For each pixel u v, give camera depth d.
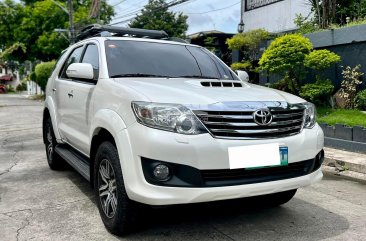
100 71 4.04
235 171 3.10
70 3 22.80
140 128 3.05
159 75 4.14
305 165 3.46
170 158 2.94
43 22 29.72
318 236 3.49
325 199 4.62
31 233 3.52
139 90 3.30
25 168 6.08
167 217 3.90
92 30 5.11
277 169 3.30
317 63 8.45
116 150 3.34
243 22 16.75
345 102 8.64
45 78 25.34
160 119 3.01
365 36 8.36
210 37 15.92
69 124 4.87
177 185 2.95
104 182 3.61
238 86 3.96
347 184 5.38
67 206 4.26
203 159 2.96
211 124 3.04
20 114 15.80
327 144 7.61
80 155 4.86
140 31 5.11
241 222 3.80
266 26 15.55
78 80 4.69
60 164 5.82
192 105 3.06
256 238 3.42
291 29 14.00
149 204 2.98
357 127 7.04
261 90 3.77
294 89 9.58
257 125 3.15
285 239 3.41
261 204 4.27
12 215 3.97
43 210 4.12
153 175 2.96
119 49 4.34
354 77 8.55
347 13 10.74
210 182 3.02
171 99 3.12
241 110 3.11
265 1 15.59
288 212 4.12
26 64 51.19
